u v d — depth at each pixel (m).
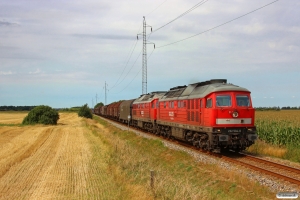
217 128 20.02
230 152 21.91
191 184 13.15
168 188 12.64
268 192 11.90
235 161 17.83
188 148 24.47
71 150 26.06
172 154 21.19
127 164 18.03
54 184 15.02
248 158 19.31
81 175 16.80
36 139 34.91
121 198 12.57
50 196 13.12
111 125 56.75
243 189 12.32
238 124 20.16
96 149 26.36
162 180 13.15
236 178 13.80
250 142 20.42
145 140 29.59
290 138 25.02
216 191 12.66
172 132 29.19
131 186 13.54
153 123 36.66
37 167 19.09
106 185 14.70
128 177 15.44
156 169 17.17
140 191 12.64
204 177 14.97
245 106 20.50
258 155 20.75
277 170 15.80
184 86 28.39
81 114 93.50
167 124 30.17
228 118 20.05
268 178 14.03
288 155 20.11
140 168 16.91
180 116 26.31
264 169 15.15
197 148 23.84
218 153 21.16
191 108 23.72
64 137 36.84
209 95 21.00
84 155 23.33
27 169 18.52
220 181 13.80
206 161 17.95
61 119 85.06
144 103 41.25
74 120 79.75
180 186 12.49
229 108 20.14
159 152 23.00
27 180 15.88
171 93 30.30
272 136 26.34
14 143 31.47
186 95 25.12
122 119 60.38
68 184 14.99
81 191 13.77
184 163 18.20
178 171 17.12
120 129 45.78
